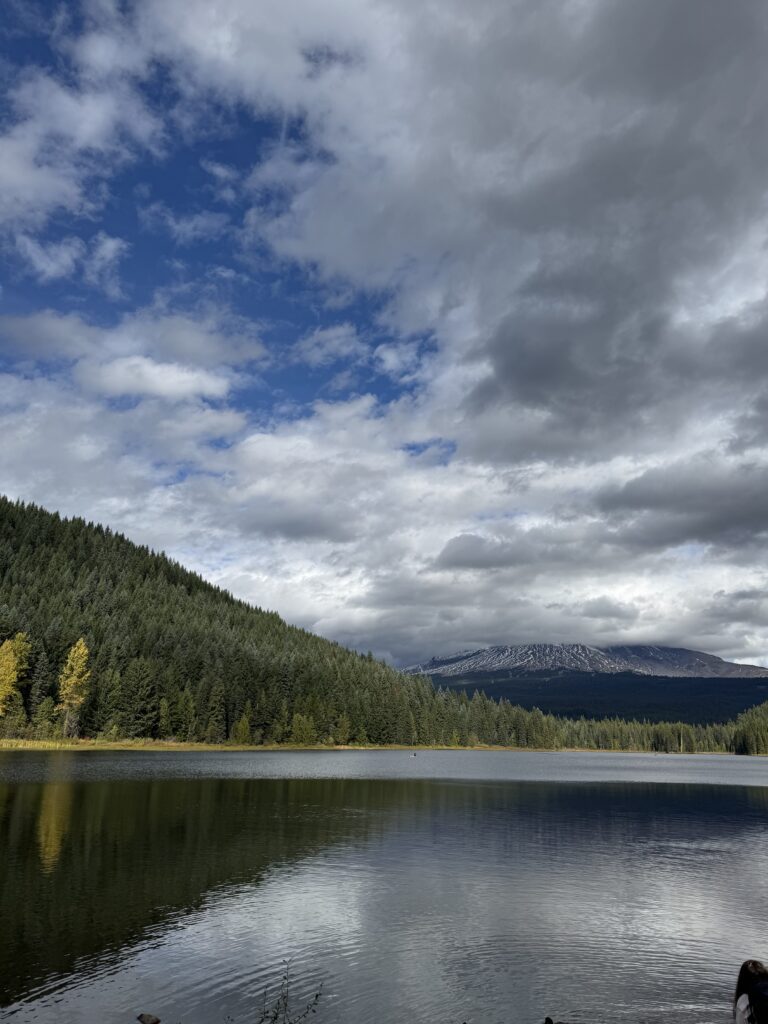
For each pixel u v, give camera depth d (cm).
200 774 8794
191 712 16088
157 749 14812
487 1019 1881
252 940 2450
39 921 2550
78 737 14350
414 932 2595
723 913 2959
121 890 2995
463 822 5303
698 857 4200
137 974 2109
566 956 2388
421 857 3906
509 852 4141
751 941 2605
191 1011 1873
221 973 2144
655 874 3684
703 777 12306
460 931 2620
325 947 2406
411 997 2006
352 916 2767
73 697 14000
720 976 2248
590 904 3044
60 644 15200
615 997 2055
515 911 2897
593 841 4662
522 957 2364
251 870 3462
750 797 8256
